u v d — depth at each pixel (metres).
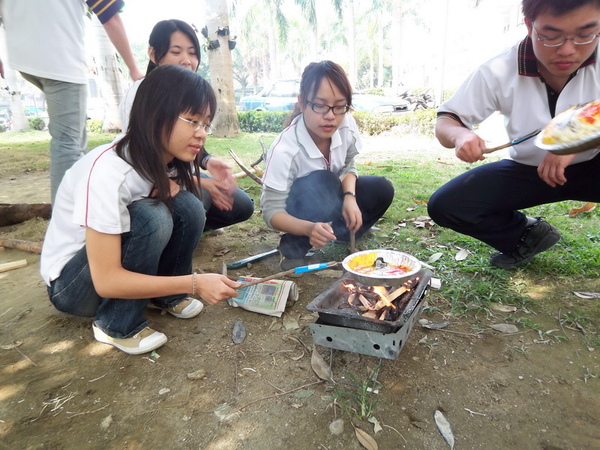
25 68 2.94
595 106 1.60
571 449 1.40
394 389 1.67
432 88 15.68
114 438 1.50
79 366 1.87
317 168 2.61
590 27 1.67
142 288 1.66
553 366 1.77
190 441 1.47
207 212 3.04
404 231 3.28
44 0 2.87
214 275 1.73
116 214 1.62
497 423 1.51
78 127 3.20
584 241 2.82
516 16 15.16
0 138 12.63
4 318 2.27
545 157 2.06
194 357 1.91
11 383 1.78
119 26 3.21
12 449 1.47
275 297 2.22
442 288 2.39
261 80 49.31
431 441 1.44
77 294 1.87
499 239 2.49
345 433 1.48
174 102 1.60
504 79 2.17
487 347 1.90
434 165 5.97
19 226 3.75
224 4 9.64
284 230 2.44
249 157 6.79
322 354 1.89
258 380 1.75
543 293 2.30
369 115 10.80
